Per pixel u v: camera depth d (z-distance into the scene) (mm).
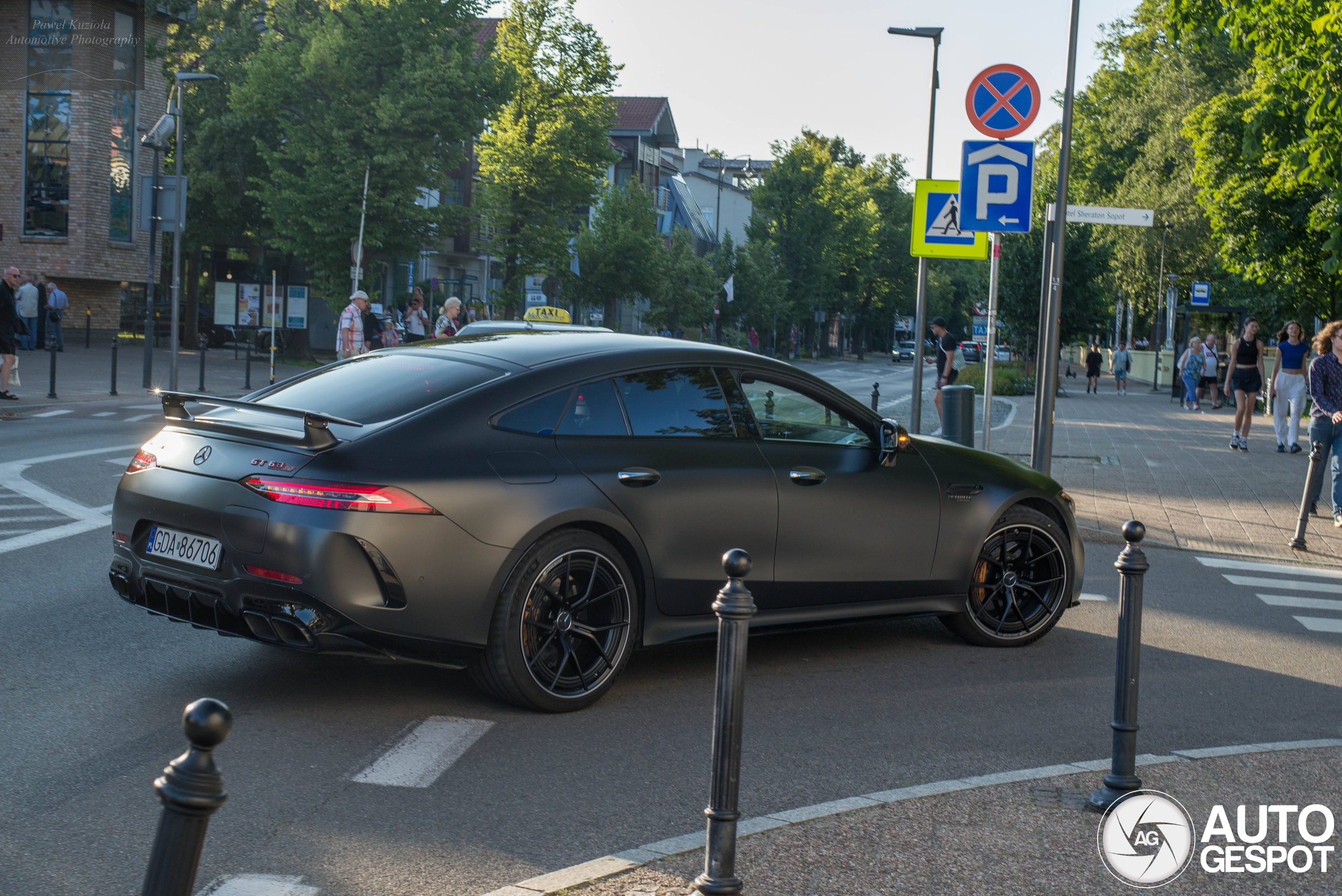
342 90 34562
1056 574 7090
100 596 7074
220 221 41469
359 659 6012
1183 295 52406
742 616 3189
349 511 4758
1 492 10516
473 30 36188
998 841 3809
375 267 37312
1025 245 45031
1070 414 29125
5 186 35500
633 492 5426
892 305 112812
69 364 28141
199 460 5176
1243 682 6426
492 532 4988
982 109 11484
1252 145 21297
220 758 4543
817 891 3389
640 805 4223
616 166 74312
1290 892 3543
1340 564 10555
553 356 5582
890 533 6371
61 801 4066
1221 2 20453
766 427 6070
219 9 40719
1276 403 19859
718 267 73812
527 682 5133
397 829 3928
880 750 4953
